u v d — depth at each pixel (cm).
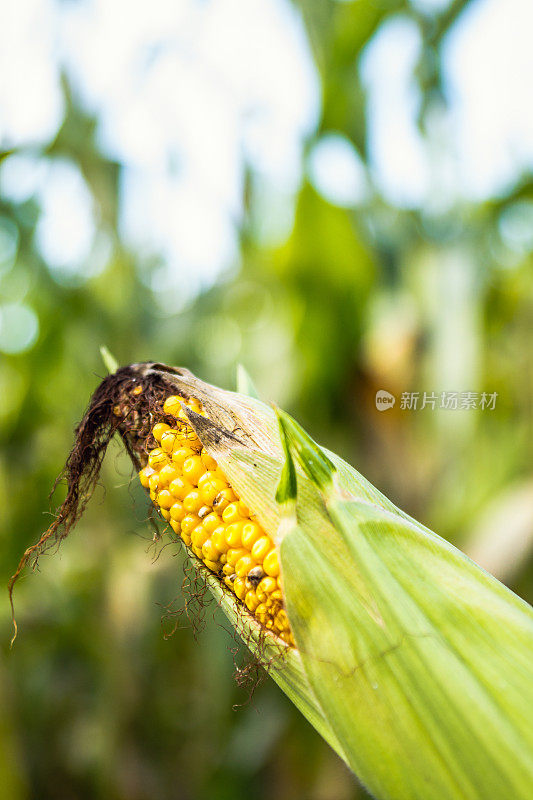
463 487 112
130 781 125
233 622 57
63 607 137
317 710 55
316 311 119
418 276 121
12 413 140
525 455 112
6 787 103
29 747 133
